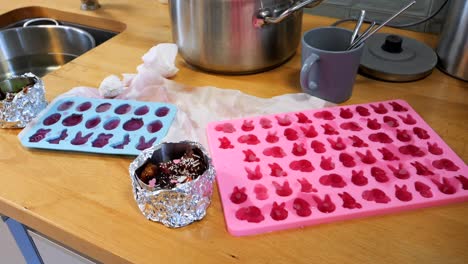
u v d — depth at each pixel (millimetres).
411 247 353
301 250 353
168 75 604
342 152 449
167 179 392
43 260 515
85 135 483
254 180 415
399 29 721
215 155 448
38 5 875
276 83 590
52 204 400
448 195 393
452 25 571
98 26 830
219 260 345
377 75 581
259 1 534
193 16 560
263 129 488
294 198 394
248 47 571
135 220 382
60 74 617
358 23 565
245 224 368
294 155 447
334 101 540
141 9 841
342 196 395
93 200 404
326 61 507
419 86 571
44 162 453
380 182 409
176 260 346
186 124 502
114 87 556
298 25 609
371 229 371
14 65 833
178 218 368
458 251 349
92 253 373
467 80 574
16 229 487
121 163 451
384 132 478
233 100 547
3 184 424
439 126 494
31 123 503
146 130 492
